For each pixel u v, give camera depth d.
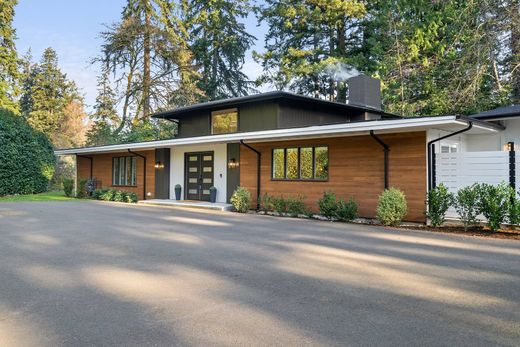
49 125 40.88
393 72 22.66
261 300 4.22
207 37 32.22
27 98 43.66
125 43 26.45
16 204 15.92
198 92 27.86
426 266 5.68
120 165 20.03
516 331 3.41
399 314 3.81
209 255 6.45
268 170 13.73
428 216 9.55
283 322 3.61
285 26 27.41
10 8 29.97
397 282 4.88
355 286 4.72
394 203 9.75
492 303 4.12
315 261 6.02
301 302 4.16
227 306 4.04
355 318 3.71
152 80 27.47
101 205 15.92
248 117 15.65
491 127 10.71
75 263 5.89
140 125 27.19
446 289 4.60
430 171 10.03
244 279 5.03
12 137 20.67
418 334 3.35
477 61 18.77
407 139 10.37
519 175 8.84
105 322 3.62
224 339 3.25
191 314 3.81
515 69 18.67
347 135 11.24
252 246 7.21
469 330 3.44
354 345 3.14
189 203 15.53
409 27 22.45
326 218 11.45
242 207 13.43
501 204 8.59
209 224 10.24
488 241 7.66
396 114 19.86
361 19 26.17
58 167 27.16
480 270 5.45
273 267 5.65
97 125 29.12
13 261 6.01
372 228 9.49
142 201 17.28
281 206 12.54
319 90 29.89
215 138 13.75
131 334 3.35
